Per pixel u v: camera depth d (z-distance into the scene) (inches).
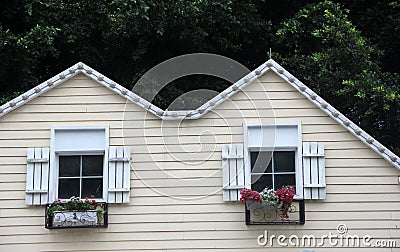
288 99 447.2
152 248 428.8
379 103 588.4
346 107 629.3
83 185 439.2
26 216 430.6
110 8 657.6
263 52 689.6
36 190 430.9
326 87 624.4
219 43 666.8
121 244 428.8
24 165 437.4
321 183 433.4
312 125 444.1
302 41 663.8
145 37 639.1
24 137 440.8
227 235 430.3
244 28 662.5
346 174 437.7
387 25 685.9
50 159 437.1
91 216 423.2
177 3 618.5
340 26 622.2
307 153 438.0
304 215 430.9
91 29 671.1
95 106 446.3
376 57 671.1
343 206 433.7
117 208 434.0
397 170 437.7
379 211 433.1
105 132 442.3
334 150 441.1
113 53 678.5
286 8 715.4
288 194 423.5
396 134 622.8
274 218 430.6
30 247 426.9
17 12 653.9
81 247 427.8
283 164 442.6
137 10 600.1
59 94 447.5
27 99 444.5
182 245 429.1
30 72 623.8
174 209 434.3
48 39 605.6
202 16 645.3
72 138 441.4
